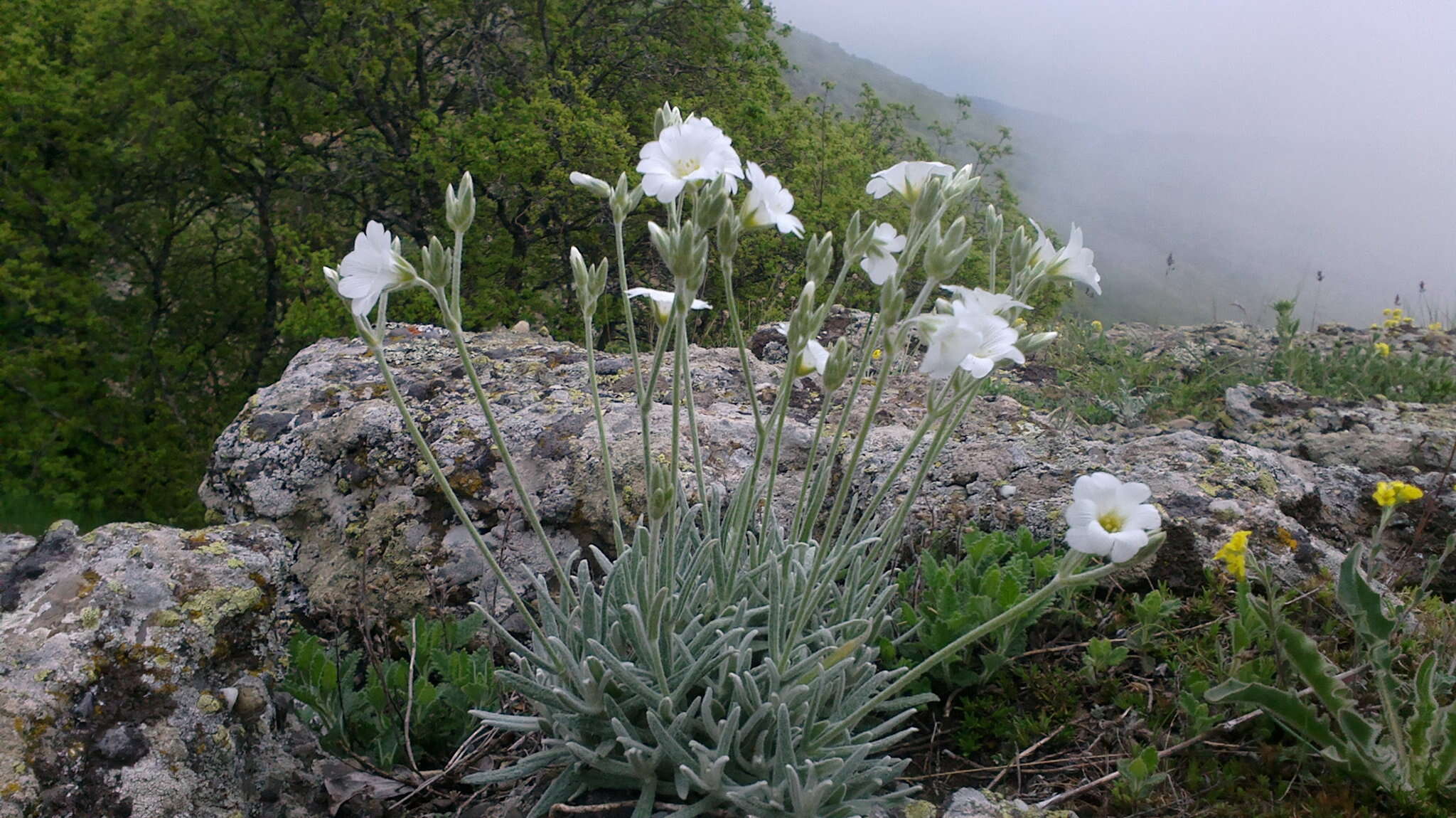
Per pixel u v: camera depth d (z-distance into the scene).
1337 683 0.32
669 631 0.30
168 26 2.01
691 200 0.29
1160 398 0.84
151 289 2.31
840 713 0.31
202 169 2.21
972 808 0.31
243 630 0.33
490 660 0.39
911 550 0.44
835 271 1.82
